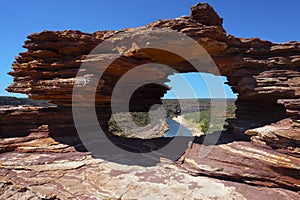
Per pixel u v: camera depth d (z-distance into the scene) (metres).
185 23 12.89
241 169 10.41
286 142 10.48
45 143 13.38
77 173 10.50
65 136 14.23
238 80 15.09
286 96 12.98
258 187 9.59
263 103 15.28
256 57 14.56
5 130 13.98
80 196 8.71
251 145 12.36
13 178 10.00
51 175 10.28
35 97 13.78
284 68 13.80
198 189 9.25
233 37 14.76
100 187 9.31
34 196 8.92
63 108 14.57
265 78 13.56
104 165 11.40
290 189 9.52
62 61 13.61
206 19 13.38
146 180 9.95
